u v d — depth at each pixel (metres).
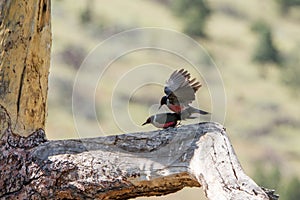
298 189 51.72
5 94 10.90
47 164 10.55
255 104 86.81
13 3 10.88
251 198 8.69
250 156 71.69
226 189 9.12
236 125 79.62
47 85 11.40
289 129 81.81
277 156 71.94
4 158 10.73
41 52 11.18
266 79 98.25
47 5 11.20
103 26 87.12
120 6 102.94
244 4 133.00
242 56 105.56
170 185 10.40
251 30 117.38
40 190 10.52
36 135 10.98
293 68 101.62
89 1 93.00
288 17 134.62
